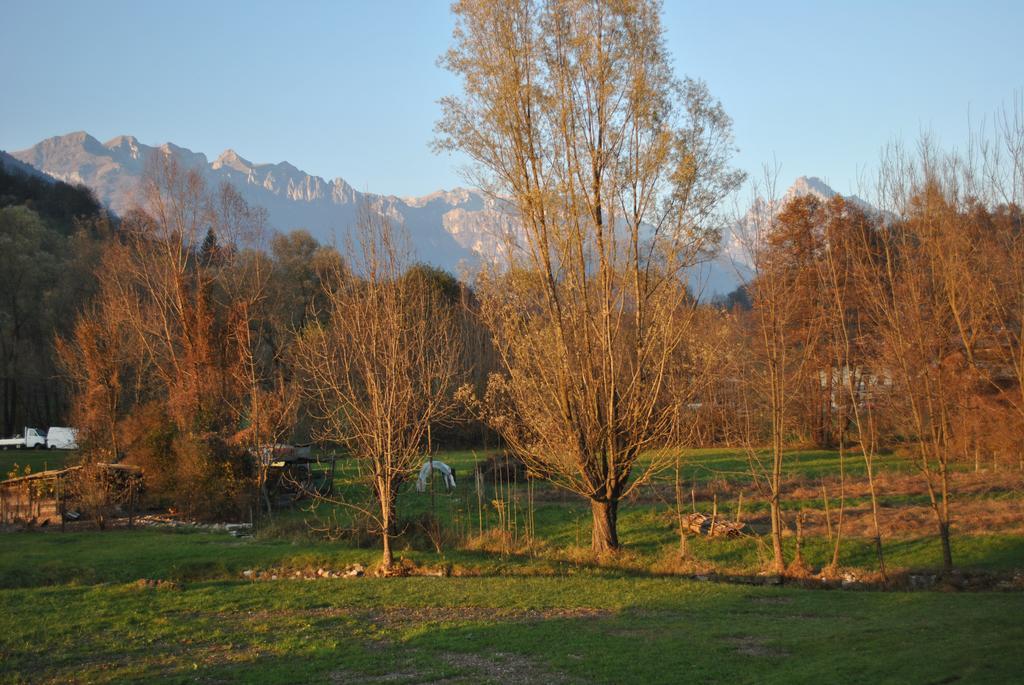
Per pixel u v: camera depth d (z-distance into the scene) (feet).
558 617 58.23
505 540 90.48
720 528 93.91
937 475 128.67
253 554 87.15
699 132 83.10
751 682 40.78
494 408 95.14
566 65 82.02
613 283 82.94
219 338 144.46
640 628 54.54
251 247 209.97
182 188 192.75
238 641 51.08
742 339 102.68
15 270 232.12
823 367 136.26
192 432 124.16
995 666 39.42
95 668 44.80
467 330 157.17
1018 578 70.79
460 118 83.71
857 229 113.19
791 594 66.90
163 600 63.26
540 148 82.53
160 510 128.88
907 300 94.63
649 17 82.12
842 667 41.75
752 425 134.51
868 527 94.63
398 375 85.56
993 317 100.27
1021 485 115.65
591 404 82.12
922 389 91.09
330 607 61.82
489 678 42.57
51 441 225.56
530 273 83.66
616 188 82.02
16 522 113.29
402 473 90.02
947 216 100.42
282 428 131.13
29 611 58.54
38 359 229.86
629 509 112.78
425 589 68.59
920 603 61.16
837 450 173.27
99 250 242.58
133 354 168.45
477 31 82.84
